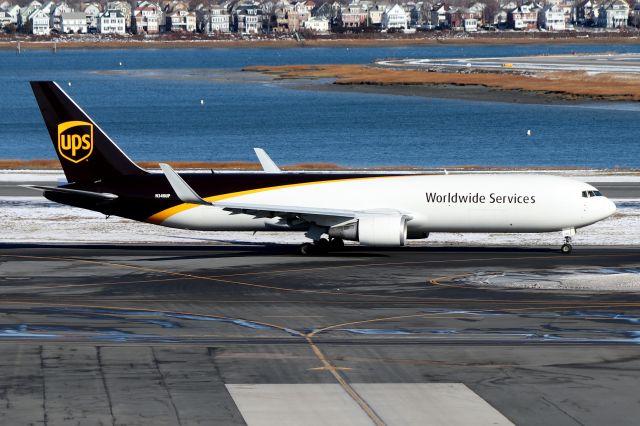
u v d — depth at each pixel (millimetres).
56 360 118750
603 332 135250
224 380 110625
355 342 129500
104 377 111562
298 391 106438
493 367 116312
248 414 98750
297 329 137750
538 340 130500
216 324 141125
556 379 111188
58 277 180250
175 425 95312
